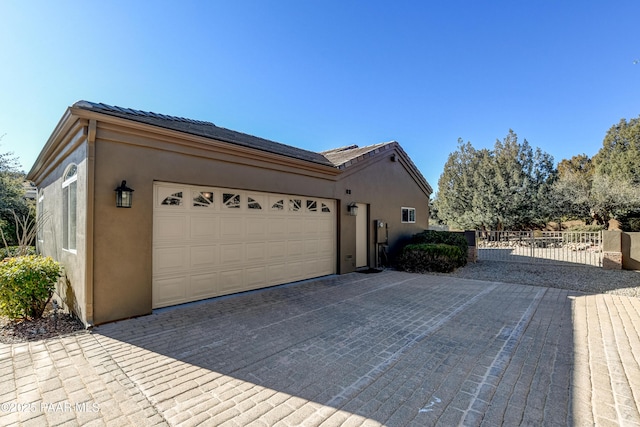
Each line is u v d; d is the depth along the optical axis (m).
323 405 2.67
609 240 10.39
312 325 4.82
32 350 3.83
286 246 7.85
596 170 25.25
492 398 2.79
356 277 8.95
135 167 5.12
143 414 2.53
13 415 2.51
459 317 5.27
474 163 24.42
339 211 9.27
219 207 6.47
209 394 2.85
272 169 7.32
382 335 4.41
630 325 4.85
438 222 27.92
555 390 2.93
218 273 6.44
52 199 7.41
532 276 9.33
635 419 2.46
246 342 4.11
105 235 4.78
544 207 20.36
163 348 3.90
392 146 11.54
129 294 5.02
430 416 2.51
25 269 4.96
